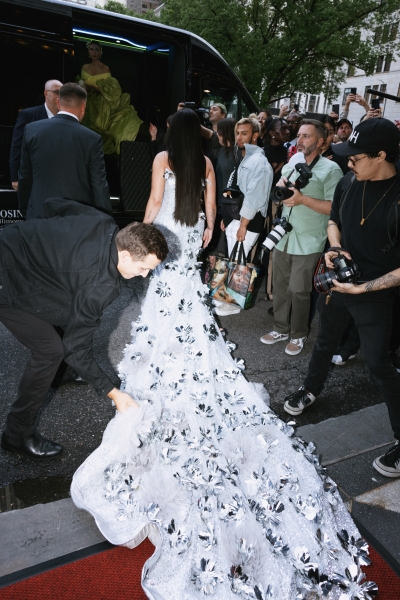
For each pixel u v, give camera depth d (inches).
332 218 103.1
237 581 67.6
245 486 81.6
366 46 831.1
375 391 130.6
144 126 240.1
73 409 111.6
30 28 156.3
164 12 879.7
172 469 82.7
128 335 146.6
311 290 139.1
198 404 94.2
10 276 77.1
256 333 158.2
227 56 805.9
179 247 107.0
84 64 218.5
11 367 124.9
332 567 73.7
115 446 84.7
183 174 103.1
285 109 282.7
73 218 78.3
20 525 79.2
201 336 104.6
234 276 152.3
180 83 208.2
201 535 72.1
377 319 91.7
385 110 1306.6
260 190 143.5
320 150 126.9
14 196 164.9
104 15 176.1
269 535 74.1
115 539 75.9
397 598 72.4
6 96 156.6
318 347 111.2
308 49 816.3
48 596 68.6
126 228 71.4
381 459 98.5
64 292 75.8
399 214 83.7
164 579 67.9
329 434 109.0
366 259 91.9
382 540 83.1
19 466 93.5
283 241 138.0
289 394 126.0
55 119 119.6
